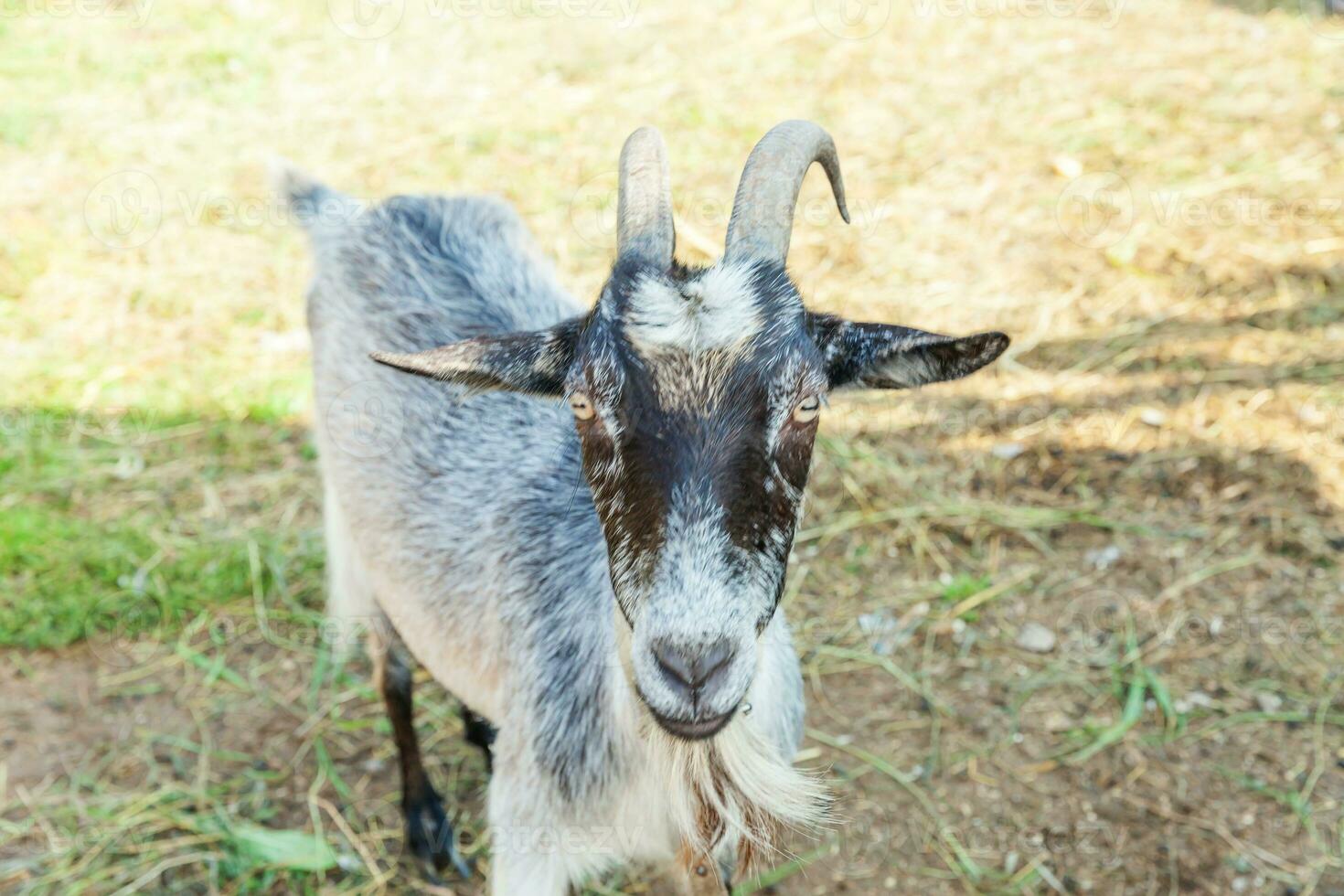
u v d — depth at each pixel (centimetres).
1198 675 150
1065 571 164
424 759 146
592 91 271
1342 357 192
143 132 262
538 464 118
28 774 142
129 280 220
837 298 208
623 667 99
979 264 217
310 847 134
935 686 151
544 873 109
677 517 88
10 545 166
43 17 306
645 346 90
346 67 286
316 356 135
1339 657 151
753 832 104
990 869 133
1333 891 129
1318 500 170
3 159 252
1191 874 131
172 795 140
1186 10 299
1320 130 247
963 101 264
